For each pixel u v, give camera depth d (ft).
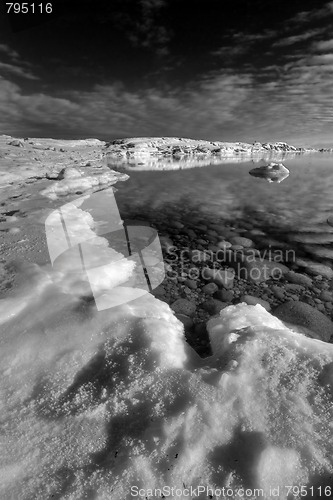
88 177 22.43
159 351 4.41
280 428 3.23
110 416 3.54
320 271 9.30
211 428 3.27
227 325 5.38
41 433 3.38
